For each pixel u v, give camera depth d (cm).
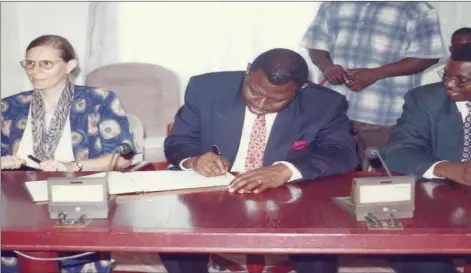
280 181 164
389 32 296
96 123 213
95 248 130
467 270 194
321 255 172
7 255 186
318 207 146
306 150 187
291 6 349
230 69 357
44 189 161
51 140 211
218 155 179
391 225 131
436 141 194
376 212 136
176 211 144
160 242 129
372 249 127
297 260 174
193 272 179
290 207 147
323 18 305
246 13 352
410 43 296
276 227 132
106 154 208
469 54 182
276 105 174
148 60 356
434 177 173
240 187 159
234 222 135
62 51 212
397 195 136
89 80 326
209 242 128
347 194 158
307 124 187
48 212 143
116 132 212
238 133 190
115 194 157
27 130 213
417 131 195
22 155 212
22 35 350
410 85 301
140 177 170
